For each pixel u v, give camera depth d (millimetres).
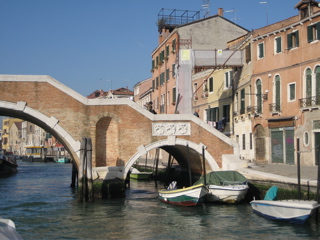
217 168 22016
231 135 31750
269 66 26328
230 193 18406
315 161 22422
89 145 19297
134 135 21250
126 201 20344
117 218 16266
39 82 20234
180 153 26406
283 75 25094
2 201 21156
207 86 36344
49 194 24547
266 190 17859
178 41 36531
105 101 20906
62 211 17797
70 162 75375
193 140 21938
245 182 18969
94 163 20672
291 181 16344
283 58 25109
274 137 26016
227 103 32531
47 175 42375
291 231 13703
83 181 19422
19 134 128750
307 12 23266
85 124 20609
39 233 13859
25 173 45750
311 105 22547
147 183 32375
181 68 29578
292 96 24438
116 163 21125
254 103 27797
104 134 21234
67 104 20453
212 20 38312
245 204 18922
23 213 17438
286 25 25031
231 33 38562
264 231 13789
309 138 22766
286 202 14500
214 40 38156
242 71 29922
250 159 28453
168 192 19641
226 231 13945
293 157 24172
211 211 17391
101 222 15562
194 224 15078
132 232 13977
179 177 29031
